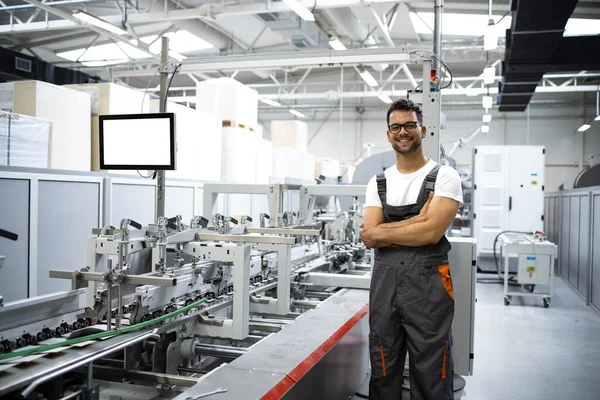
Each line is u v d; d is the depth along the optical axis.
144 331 1.84
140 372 1.95
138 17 6.48
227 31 8.90
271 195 3.18
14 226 2.97
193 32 8.20
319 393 2.01
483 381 3.57
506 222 7.97
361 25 7.66
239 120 5.41
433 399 1.86
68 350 1.58
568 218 7.95
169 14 6.41
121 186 3.79
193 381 1.86
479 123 13.52
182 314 2.10
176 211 4.38
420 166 2.00
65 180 3.31
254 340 2.73
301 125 7.98
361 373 2.85
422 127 2.00
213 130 4.99
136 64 9.81
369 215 2.03
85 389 1.53
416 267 1.87
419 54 2.83
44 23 6.68
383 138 13.98
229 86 5.32
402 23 9.05
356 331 2.67
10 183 2.94
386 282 1.92
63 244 3.31
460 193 1.92
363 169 6.81
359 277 3.17
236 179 5.36
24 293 3.04
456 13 7.86
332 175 9.77
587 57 6.04
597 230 5.85
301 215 3.53
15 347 1.59
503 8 7.40
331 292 3.54
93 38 8.58
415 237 1.84
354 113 14.16
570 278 7.69
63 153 3.60
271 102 10.83
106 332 1.74
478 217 8.06
